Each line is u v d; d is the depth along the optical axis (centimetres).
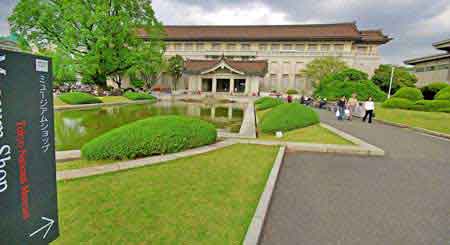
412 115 1552
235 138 849
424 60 3841
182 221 319
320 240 314
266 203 374
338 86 2755
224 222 322
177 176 472
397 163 651
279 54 5009
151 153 600
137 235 286
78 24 2275
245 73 4412
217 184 443
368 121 1430
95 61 2330
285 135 923
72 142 810
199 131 706
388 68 3966
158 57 2845
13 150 180
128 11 2541
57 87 3519
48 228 223
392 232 336
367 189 480
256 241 282
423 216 380
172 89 5247
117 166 507
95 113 1673
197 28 5994
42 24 2214
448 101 1777
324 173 568
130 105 2377
